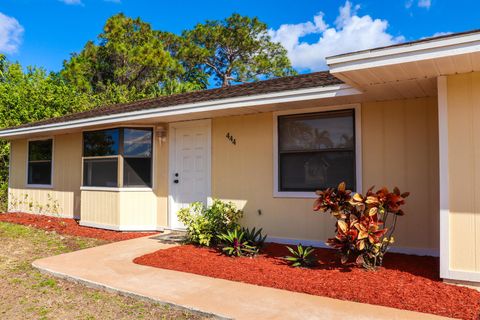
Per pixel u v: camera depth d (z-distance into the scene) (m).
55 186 11.31
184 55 28.97
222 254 6.15
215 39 30.16
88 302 4.30
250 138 7.36
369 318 3.57
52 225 9.56
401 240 5.89
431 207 5.71
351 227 4.94
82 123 8.91
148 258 5.98
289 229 6.86
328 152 6.55
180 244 7.12
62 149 11.12
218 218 6.89
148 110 7.69
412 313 3.66
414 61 4.05
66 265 5.67
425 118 5.80
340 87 5.59
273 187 7.04
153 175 8.71
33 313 3.99
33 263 5.82
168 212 8.48
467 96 4.40
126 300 4.35
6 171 15.05
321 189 6.58
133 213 8.65
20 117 15.83
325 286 4.43
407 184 5.89
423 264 5.18
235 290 4.46
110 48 25.77
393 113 6.02
